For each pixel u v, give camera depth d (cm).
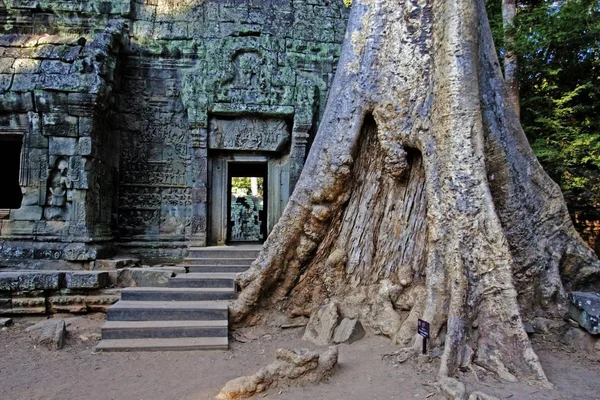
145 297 625
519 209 498
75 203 787
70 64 799
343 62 554
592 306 453
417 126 498
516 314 397
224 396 355
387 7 532
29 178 784
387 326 491
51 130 782
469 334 400
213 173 960
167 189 948
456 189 442
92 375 436
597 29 726
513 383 361
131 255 902
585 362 421
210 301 618
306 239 559
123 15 941
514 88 826
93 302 704
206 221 924
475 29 473
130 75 947
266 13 992
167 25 963
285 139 965
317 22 1009
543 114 859
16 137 812
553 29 767
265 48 952
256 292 577
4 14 909
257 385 363
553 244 516
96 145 816
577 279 519
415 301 491
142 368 454
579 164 839
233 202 1925
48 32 922
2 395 390
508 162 498
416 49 509
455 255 425
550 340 464
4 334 608
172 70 964
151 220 936
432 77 497
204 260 794
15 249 763
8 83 775
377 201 548
